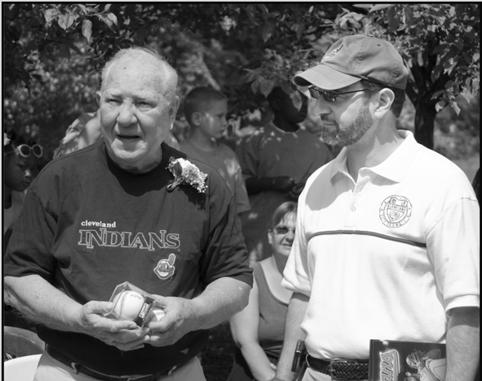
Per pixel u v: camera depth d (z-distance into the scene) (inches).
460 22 233.5
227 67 401.7
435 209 127.6
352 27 250.2
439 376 127.2
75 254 131.6
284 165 290.5
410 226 128.7
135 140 127.3
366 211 132.3
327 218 136.9
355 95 132.3
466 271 125.3
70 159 134.3
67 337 132.9
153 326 124.6
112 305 124.1
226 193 137.9
